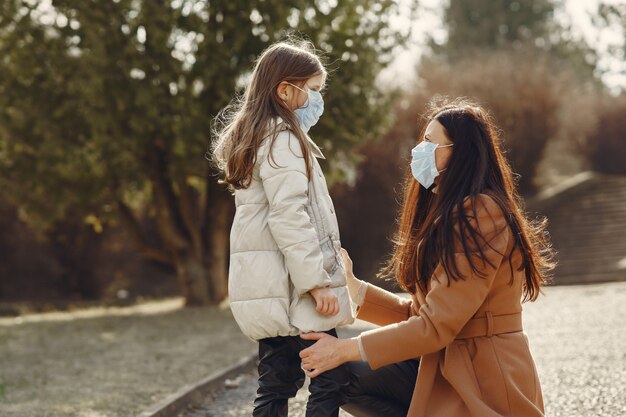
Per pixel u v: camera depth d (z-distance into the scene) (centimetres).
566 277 2019
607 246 2222
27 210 1524
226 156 348
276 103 344
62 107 1327
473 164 327
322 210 342
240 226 342
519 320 333
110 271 2422
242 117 348
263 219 339
